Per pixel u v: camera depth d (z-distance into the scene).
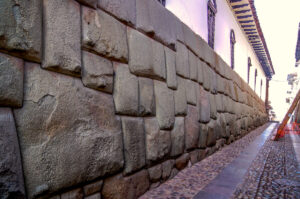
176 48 3.49
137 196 2.36
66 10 1.68
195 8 4.76
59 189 1.51
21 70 1.35
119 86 2.19
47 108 1.47
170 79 3.20
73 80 1.70
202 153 4.30
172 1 3.77
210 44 5.75
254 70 14.65
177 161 3.30
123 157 2.15
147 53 2.68
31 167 1.35
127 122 2.26
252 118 11.33
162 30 3.09
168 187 2.76
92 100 1.84
